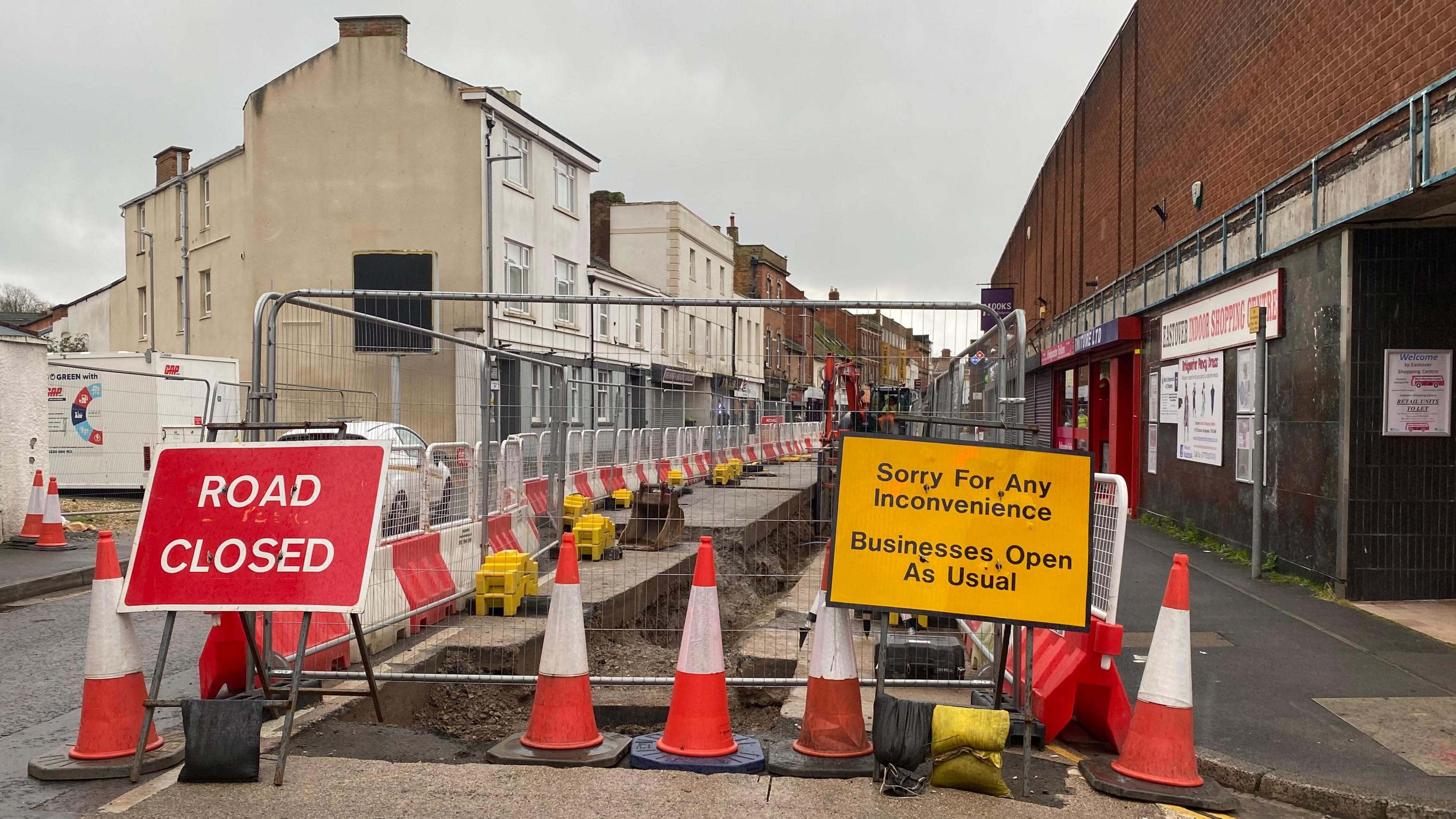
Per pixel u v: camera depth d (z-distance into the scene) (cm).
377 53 2692
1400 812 465
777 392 1421
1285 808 484
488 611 827
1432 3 746
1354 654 732
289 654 604
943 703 595
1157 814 455
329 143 2714
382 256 2662
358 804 444
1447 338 884
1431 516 891
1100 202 2112
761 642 779
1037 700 555
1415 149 756
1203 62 1362
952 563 510
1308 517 982
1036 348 3103
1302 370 994
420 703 670
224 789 462
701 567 527
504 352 973
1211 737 558
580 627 532
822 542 926
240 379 2916
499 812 437
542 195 2970
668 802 451
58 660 741
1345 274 900
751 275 5219
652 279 4059
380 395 838
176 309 3369
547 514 1117
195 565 504
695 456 1478
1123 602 937
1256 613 859
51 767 480
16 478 1309
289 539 506
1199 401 1330
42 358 1348
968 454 517
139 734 504
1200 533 1323
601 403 1326
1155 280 1561
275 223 2742
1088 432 2114
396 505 737
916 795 465
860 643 771
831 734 511
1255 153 1148
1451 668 695
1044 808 456
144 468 1884
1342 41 911
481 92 2623
